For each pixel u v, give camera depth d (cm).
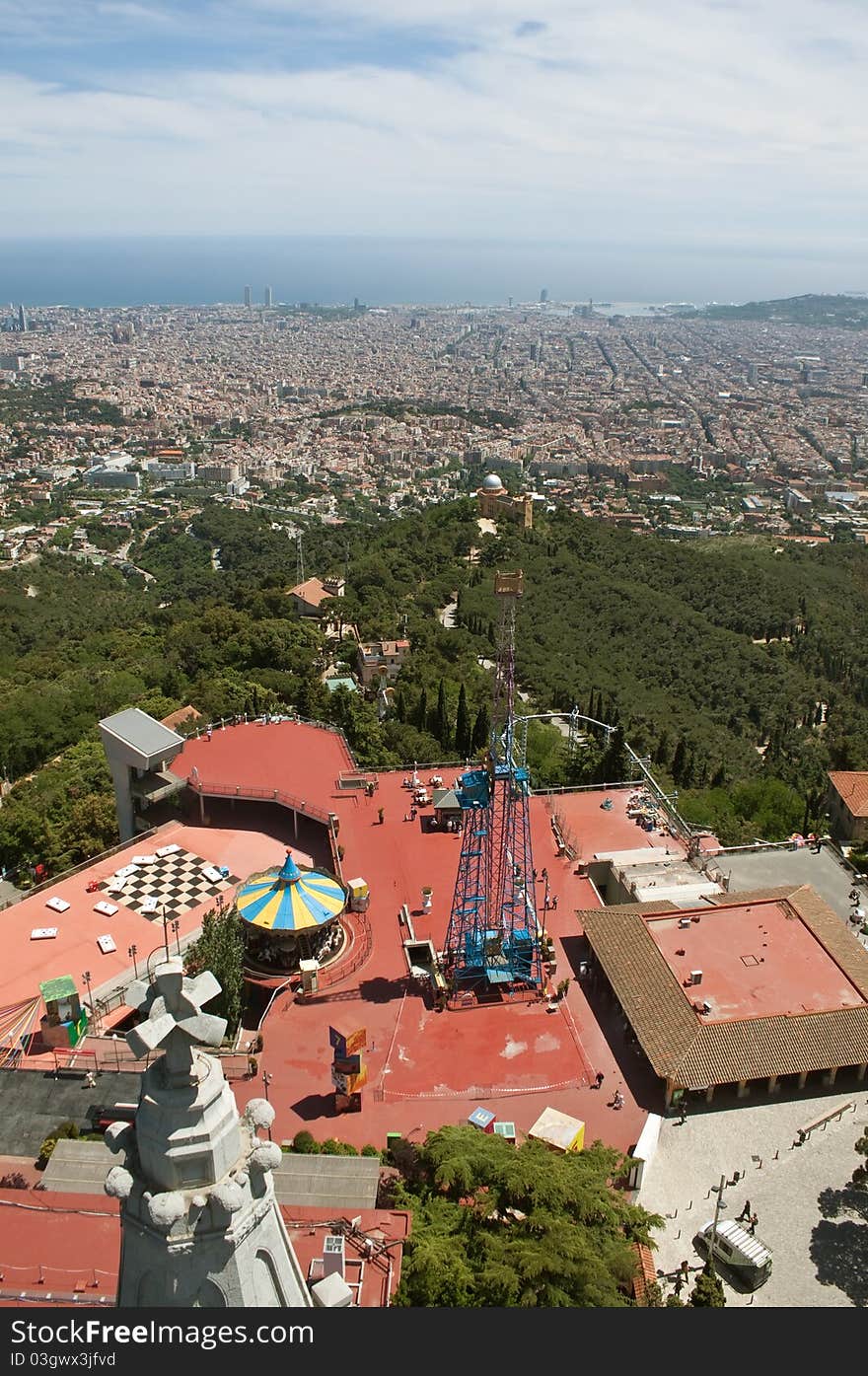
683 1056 4781
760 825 8481
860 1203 4347
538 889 6556
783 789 8806
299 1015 5406
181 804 7756
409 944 5909
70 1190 3822
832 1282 3972
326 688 10556
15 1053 5016
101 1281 3155
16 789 9362
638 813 7531
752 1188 4406
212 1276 1420
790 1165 4534
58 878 6750
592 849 7050
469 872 6075
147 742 7488
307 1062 5053
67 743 10812
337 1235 3369
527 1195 3556
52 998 5016
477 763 8150
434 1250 3188
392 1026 5328
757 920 5828
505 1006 5519
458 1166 3709
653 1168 4475
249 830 7569
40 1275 3177
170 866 6950
